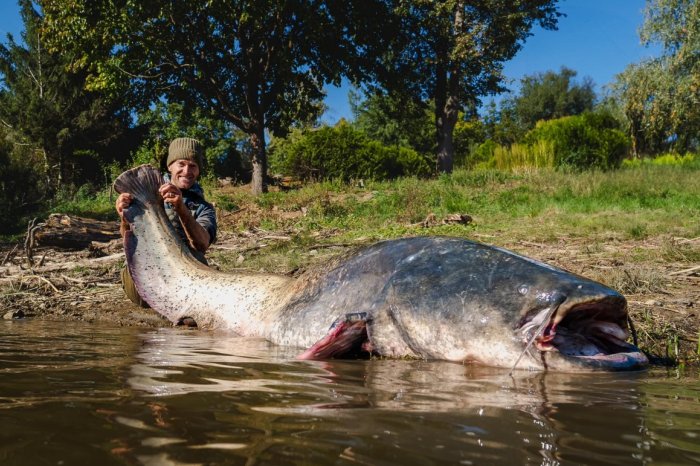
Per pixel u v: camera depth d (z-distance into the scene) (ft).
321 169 84.53
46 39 74.84
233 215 53.01
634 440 5.39
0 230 58.08
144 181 16.11
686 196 44.06
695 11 113.19
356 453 4.69
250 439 4.97
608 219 35.22
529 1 82.43
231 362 9.48
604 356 9.74
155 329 14.57
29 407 5.93
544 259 24.02
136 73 72.38
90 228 37.60
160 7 65.67
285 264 25.76
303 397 6.80
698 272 20.31
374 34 79.00
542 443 5.19
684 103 116.78
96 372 8.10
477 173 62.49
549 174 59.21
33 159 74.02
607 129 73.56
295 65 77.30
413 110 94.02
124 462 4.32
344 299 11.94
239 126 74.79
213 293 15.01
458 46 81.61
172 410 5.91
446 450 4.88
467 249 11.25
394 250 12.02
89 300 19.35
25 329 13.98
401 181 65.41
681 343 12.35
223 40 71.92
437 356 10.55
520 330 9.77
